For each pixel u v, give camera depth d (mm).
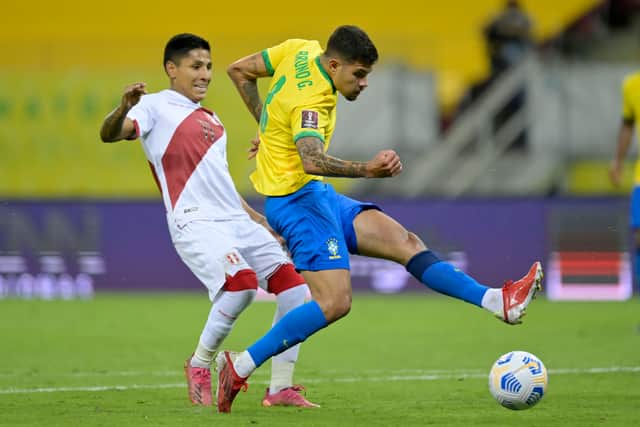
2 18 83500
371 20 85062
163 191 23391
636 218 42969
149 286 62500
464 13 84438
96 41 72250
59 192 67875
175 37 23797
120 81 68062
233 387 21734
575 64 68375
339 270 21938
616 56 74375
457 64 84062
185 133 23250
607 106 68000
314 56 22562
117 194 67875
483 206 61062
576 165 68188
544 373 21438
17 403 24062
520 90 68062
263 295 61438
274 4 85375
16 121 67875
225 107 67500
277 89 22547
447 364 32812
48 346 38031
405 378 29281
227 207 23438
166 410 22656
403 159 67812
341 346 38188
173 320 47812
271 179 22578
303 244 22062
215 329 22734
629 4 74312
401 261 22594
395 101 67750
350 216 22750
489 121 68062
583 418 21406
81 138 67812
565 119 67938
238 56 68625
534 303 57969
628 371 30156
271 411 22516
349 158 67625
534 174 67562
